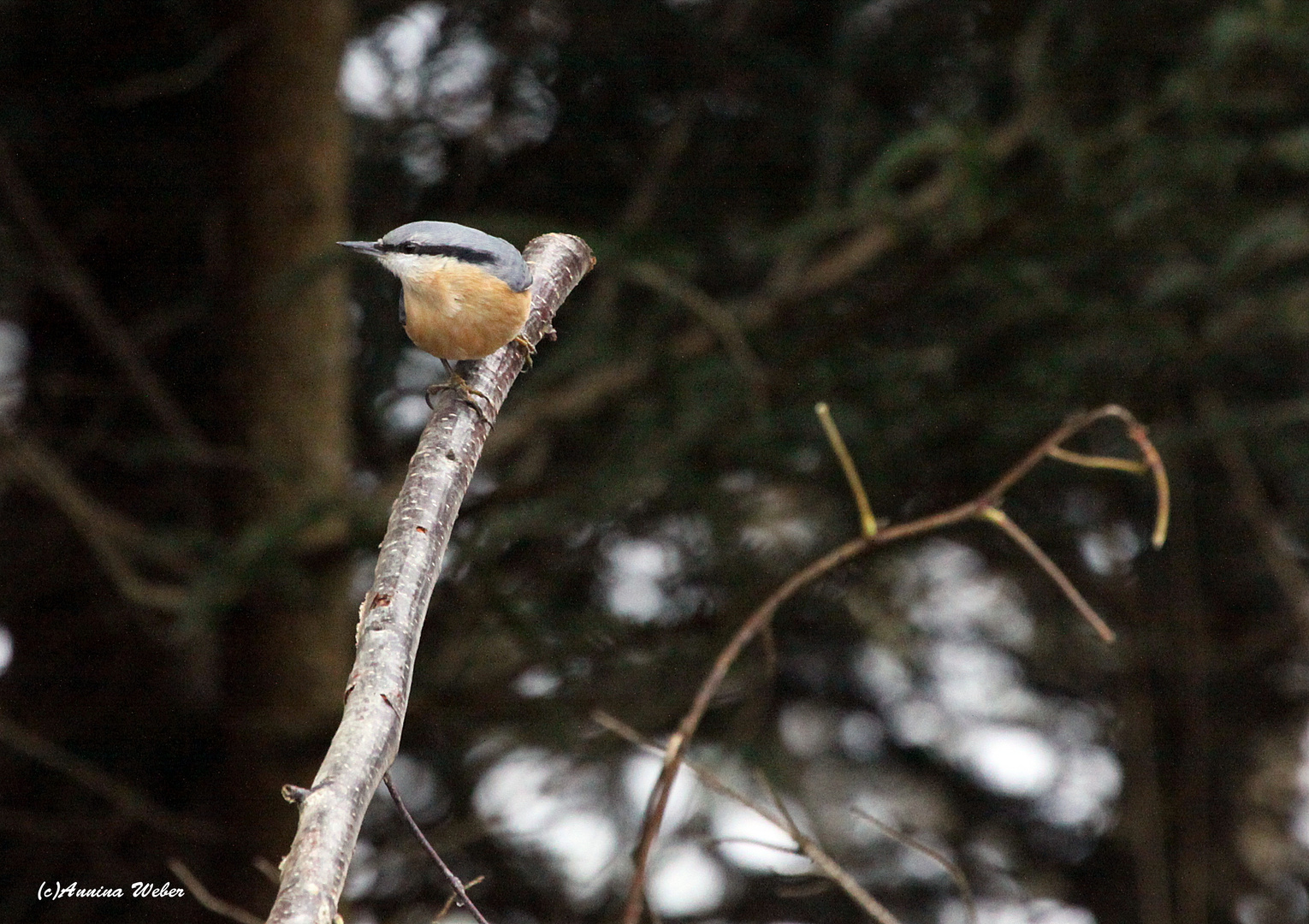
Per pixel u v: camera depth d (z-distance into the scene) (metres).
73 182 11.55
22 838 11.38
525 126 12.02
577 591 11.20
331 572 9.70
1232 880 13.74
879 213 9.41
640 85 11.80
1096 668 13.32
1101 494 12.26
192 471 12.38
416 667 10.05
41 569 11.82
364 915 11.46
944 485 10.31
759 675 10.03
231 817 10.76
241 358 11.21
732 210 11.98
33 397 12.03
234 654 11.09
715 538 9.79
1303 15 8.48
